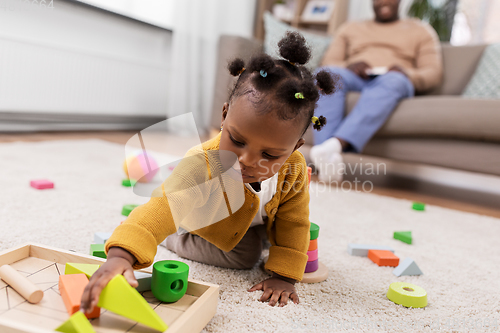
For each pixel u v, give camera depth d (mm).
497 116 1795
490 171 1859
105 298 551
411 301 782
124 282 548
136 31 3238
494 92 2158
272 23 2725
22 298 608
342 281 888
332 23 3742
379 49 2482
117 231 640
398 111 2010
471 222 1521
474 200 2043
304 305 753
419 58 2426
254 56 731
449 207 1809
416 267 958
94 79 2953
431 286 899
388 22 2588
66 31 2727
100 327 560
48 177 1558
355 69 2234
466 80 2369
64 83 2770
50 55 2648
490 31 3648
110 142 2639
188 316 567
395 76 2059
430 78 2281
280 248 830
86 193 1393
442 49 2516
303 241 831
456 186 2439
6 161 1737
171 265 676
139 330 563
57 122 2898
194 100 3477
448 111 1885
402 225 1404
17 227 997
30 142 2289
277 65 725
